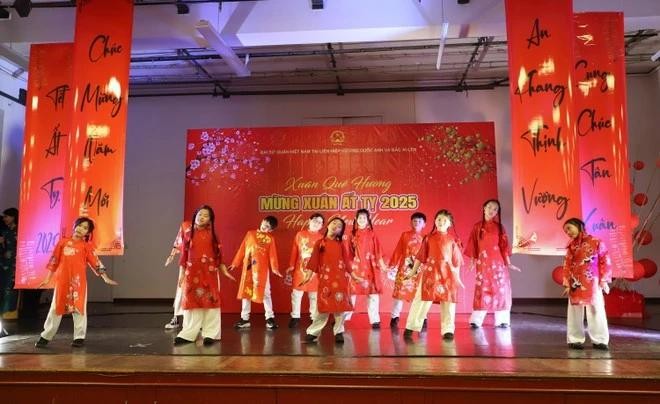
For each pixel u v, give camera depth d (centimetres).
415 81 881
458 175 729
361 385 341
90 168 514
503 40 740
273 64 820
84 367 367
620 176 523
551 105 490
